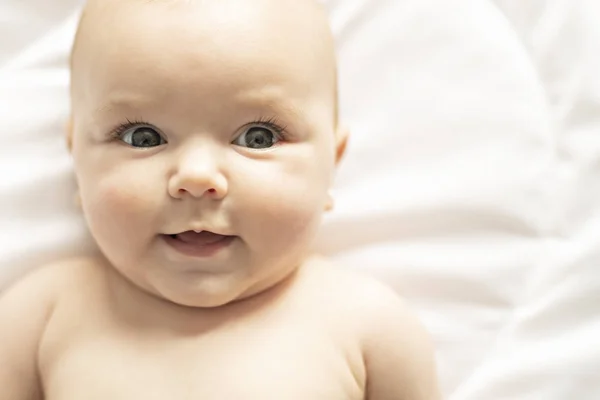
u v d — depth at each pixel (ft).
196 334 1.54
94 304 1.58
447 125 1.78
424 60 1.80
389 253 1.75
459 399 1.71
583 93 1.79
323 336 1.56
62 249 1.69
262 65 1.46
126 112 1.46
